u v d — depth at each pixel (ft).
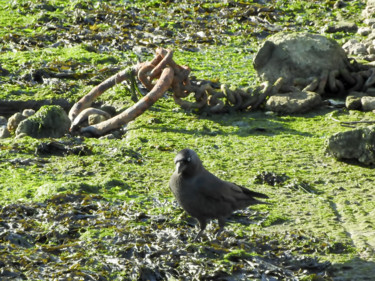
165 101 147.43
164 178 104.99
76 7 214.48
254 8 214.28
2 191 95.25
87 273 70.59
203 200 78.84
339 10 213.05
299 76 151.64
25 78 157.07
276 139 125.90
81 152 115.24
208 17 211.82
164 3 221.87
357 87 152.66
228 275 72.43
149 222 86.48
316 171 109.91
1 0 222.89
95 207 89.76
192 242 81.05
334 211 93.91
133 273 71.67
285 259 77.97
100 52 181.27
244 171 109.19
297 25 205.57
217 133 129.80
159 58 139.23
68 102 146.41
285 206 95.14
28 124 125.59
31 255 74.02
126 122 130.41
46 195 93.15
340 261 78.02
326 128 131.85
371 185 104.27
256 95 142.92
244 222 89.25
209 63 172.86
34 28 199.00
